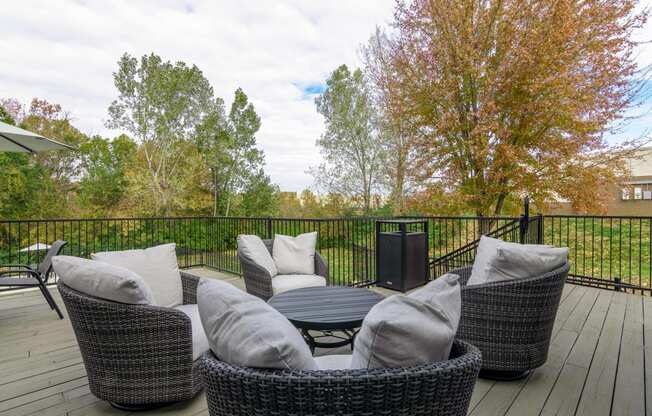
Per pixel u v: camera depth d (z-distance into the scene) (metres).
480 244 2.65
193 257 7.04
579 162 7.43
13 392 2.07
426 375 0.94
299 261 3.67
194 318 2.21
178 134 16.39
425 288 1.11
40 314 3.60
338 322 2.02
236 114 17.42
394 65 8.45
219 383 0.99
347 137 13.80
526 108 7.12
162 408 1.91
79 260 1.89
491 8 7.35
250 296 1.15
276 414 0.94
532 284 2.04
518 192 7.88
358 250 5.87
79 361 2.50
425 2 7.83
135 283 1.78
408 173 9.23
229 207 17.23
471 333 2.19
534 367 2.11
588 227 9.52
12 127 3.76
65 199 15.09
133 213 15.32
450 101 7.67
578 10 6.95
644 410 1.85
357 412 0.92
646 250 7.93
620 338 2.84
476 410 1.85
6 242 10.98
